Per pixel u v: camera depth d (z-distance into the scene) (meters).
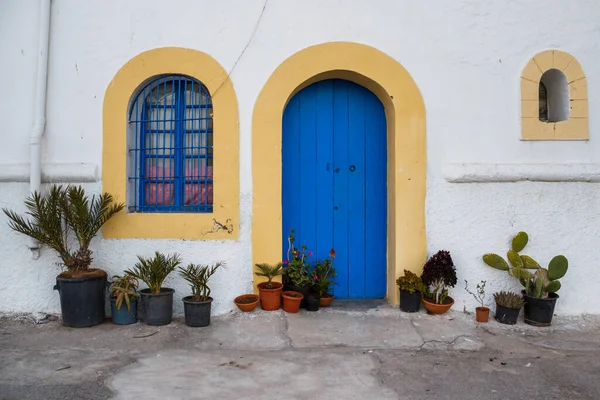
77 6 5.30
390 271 5.40
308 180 5.55
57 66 5.31
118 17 5.27
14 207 5.32
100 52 5.28
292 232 5.50
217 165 5.16
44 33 5.25
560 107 5.34
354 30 5.18
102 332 4.73
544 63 5.18
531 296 4.93
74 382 3.67
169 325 4.86
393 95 5.16
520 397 3.51
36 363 4.01
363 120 5.54
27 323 5.03
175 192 5.41
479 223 5.18
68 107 5.29
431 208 5.18
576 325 4.96
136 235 5.20
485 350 4.35
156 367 3.94
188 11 5.21
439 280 4.91
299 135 5.54
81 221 4.90
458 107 5.18
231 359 4.11
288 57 5.17
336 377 3.79
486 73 5.20
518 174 5.12
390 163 5.38
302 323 4.80
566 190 5.20
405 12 5.19
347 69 5.16
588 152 5.21
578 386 3.68
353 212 5.58
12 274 5.30
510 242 5.18
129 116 5.34
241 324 4.77
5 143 5.32
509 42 5.20
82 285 4.83
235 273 5.15
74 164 5.23
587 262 5.19
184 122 5.42
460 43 5.20
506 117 5.19
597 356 4.24
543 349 4.38
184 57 5.21
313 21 5.18
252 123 5.16
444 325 4.79
